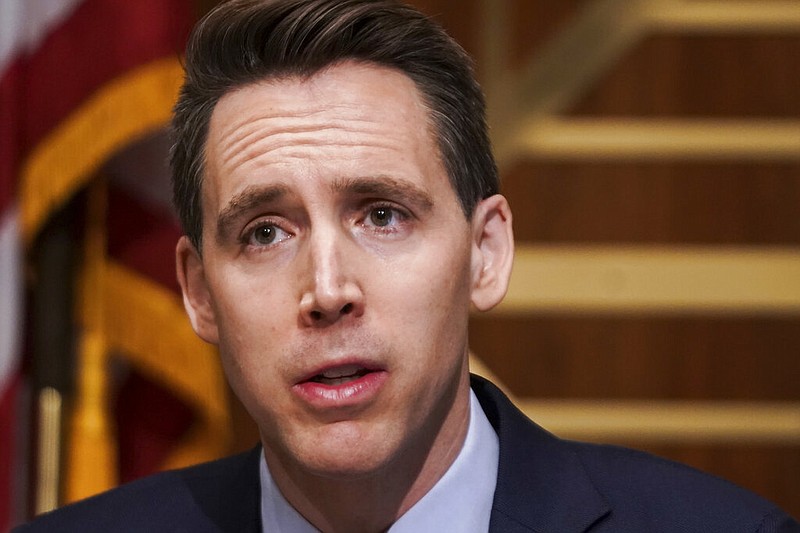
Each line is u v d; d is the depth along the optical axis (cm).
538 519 383
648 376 908
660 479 409
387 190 347
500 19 913
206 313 399
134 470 714
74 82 678
